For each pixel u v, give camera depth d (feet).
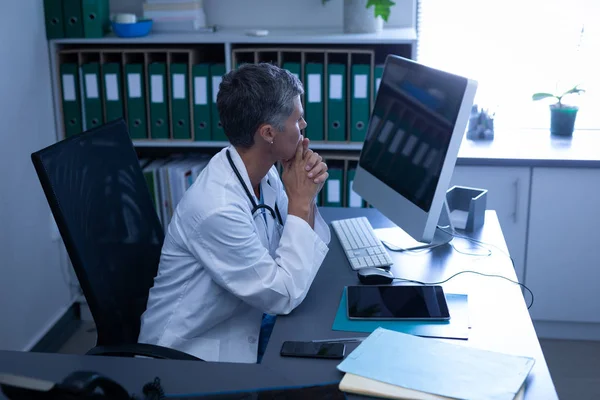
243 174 5.91
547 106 11.53
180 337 5.88
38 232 10.25
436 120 6.04
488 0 11.13
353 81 9.89
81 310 11.47
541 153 10.06
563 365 9.96
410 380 4.30
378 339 4.83
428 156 6.08
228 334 6.02
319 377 4.48
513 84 11.48
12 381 2.75
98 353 5.36
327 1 10.99
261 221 6.04
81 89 10.39
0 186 9.16
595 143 10.61
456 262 6.44
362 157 7.48
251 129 5.74
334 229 7.43
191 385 3.38
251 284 5.56
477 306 5.52
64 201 5.45
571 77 11.31
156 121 10.44
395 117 6.91
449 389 4.20
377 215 7.92
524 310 5.44
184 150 11.60
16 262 9.59
